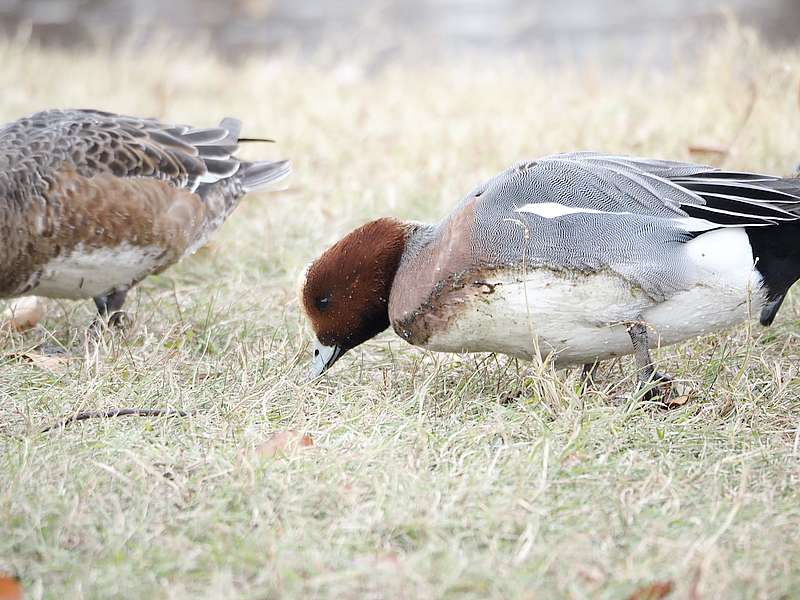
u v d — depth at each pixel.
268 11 26.66
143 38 24.61
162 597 5.91
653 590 5.88
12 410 8.41
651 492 6.95
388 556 6.22
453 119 16.70
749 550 6.21
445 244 8.23
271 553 6.21
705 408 8.12
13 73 20.28
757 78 15.82
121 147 10.44
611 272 7.80
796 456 7.44
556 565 6.14
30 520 6.59
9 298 10.43
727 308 8.07
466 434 7.73
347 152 15.43
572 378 8.34
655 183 7.96
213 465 7.26
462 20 25.12
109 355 9.36
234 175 11.49
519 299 7.96
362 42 23.41
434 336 8.45
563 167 8.14
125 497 6.93
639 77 18.23
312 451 7.52
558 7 25.58
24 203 9.86
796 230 7.82
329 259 8.85
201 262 12.12
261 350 9.48
